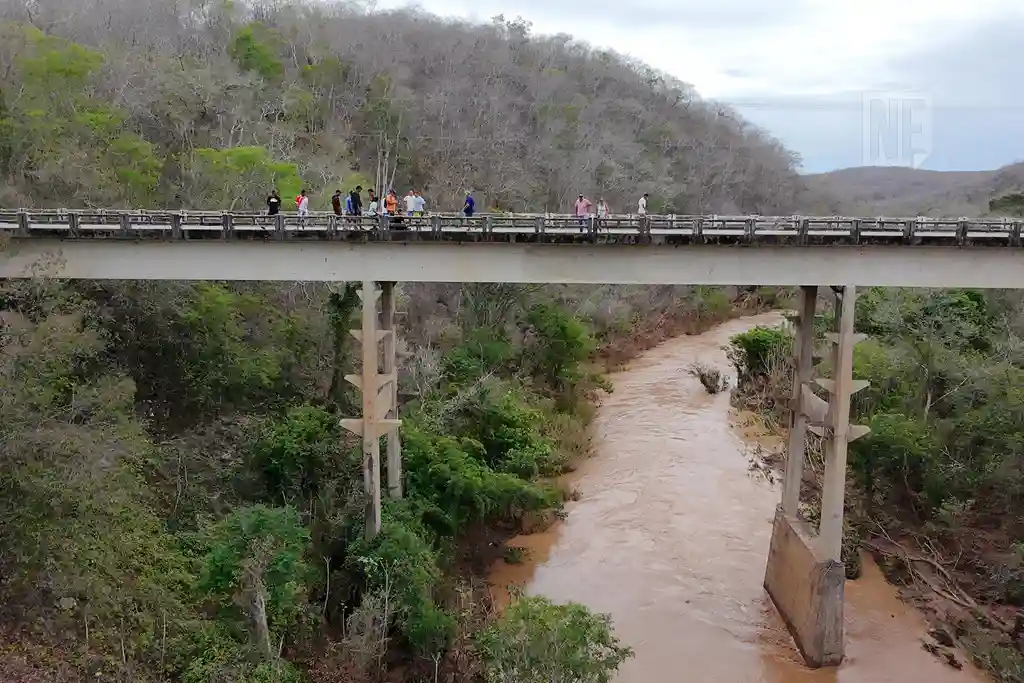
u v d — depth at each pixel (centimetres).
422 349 4175
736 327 7531
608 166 7456
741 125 12281
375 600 2427
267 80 5944
